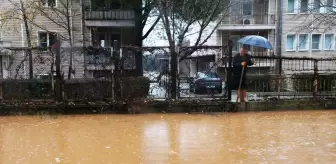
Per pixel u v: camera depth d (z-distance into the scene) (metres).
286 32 24.31
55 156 5.47
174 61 9.88
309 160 5.18
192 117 9.05
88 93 9.78
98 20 19.83
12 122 8.38
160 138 6.68
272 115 9.32
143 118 8.91
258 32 25.17
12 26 18.98
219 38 24.73
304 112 9.85
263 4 24.89
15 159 5.32
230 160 5.19
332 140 6.45
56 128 7.65
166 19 15.52
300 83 11.12
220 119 8.73
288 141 6.38
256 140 6.47
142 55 9.84
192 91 9.98
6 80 9.62
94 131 7.33
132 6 19.92
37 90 9.73
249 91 11.51
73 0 19.36
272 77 11.31
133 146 6.05
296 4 23.94
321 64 16.44
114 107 9.58
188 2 16.48
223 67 9.98
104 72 9.94
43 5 18.75
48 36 19.27
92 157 5.39
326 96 10.66
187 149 5.84
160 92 9.91
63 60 9.97
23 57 10.01
